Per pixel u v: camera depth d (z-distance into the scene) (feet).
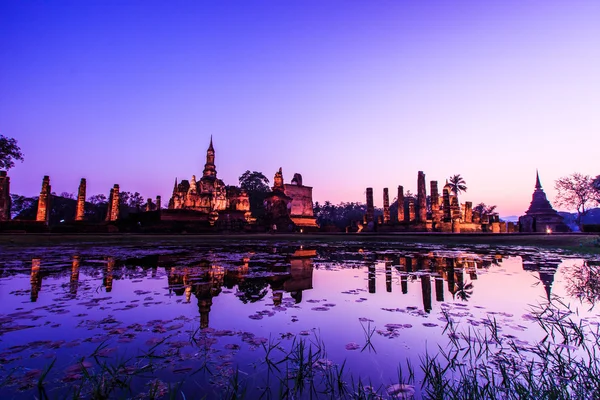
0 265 27.81
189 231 105.81
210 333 11.28
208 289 18.51
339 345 10.36
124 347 10.00
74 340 10.53
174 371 8.46
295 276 23.06
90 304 14.97
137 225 111.24
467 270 25.77
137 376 8.14
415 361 9.21
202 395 7.25
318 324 12.44
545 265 28.66
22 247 48.49
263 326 12.14
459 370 8.67
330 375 8.34
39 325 11.96
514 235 72.95
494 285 19.72
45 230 97.35
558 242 53.67
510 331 11.66
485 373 8.54
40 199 108.58
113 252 40.52
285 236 84.28
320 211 298.35
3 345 10.05
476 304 15.44
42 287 18.63
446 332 11.57
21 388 7.49
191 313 13.74
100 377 8.03
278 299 16.37
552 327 12.10
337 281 21.15
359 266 28.45
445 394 7.33
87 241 61.16
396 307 14.93
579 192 164.55
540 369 8.74
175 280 21.09
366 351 9.89
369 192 141.59
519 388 7.54
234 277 22.44
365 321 12.84
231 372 8.46
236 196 134.51
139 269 25.70
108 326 11.90
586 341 10.70
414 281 21.15
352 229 148.46
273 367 8.76
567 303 15.52
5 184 103.50
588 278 21.79
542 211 169.17
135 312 13.79
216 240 70.08
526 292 17.88
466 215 141.49
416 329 11.91
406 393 7.39
